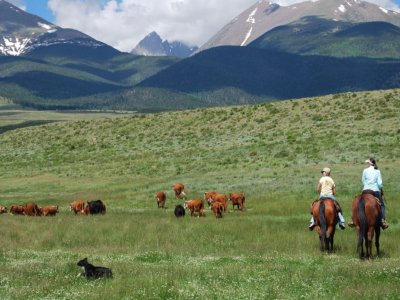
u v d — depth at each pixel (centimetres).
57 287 1274
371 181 1734
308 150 5691
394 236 2102
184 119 9031
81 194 4894
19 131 10400
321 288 1168
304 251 1825
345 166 4675
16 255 1902
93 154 7725
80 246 2173
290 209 3173
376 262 1496
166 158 6700
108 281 1303
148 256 1795
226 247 2041
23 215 3634
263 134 7175
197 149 6956
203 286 1212
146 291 1153
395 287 1143
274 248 1944
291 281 1250
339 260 1600
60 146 8638
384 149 5162
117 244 2186
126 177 5862
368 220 1594
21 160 7906
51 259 1784
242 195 3472
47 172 6738
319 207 1748
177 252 1941
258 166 5303
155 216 3212
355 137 5912
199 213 3231
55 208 3678
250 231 2359
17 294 1188
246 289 1188
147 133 8594
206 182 4762
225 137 7512
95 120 10219
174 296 1117
